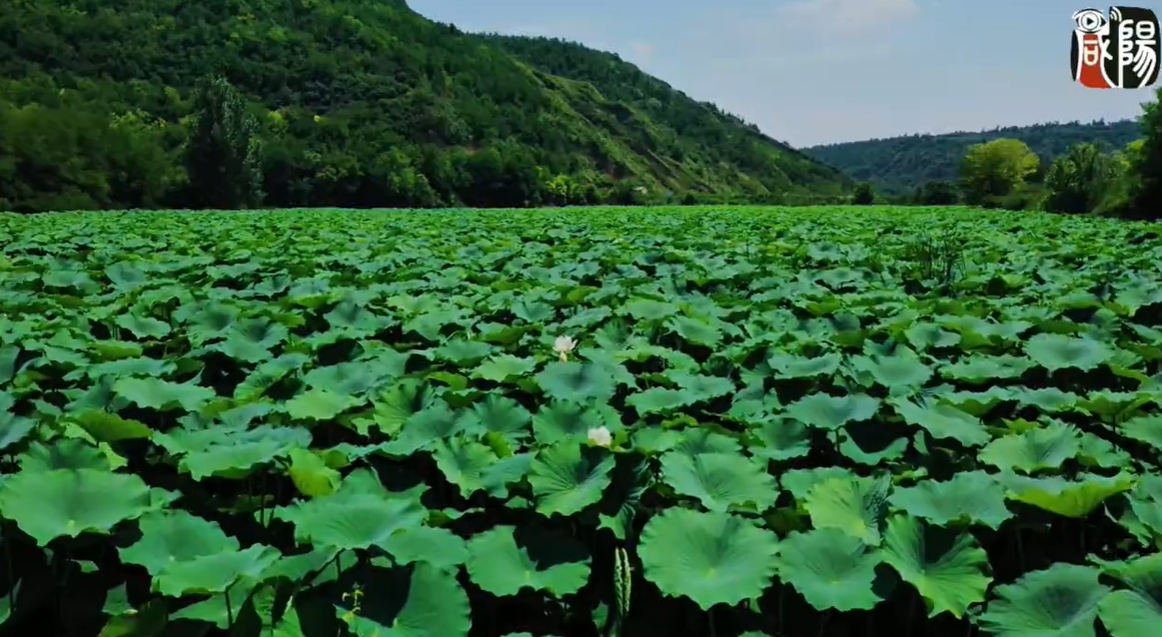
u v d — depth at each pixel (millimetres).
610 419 5797
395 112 96188
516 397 6750
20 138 55938
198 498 4902
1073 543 4523
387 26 123812
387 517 4039
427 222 29734
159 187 65375
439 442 5047
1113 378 7195
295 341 8102
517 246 17750
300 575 3664
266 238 19859
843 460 5582
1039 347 7430
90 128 61812
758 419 5930
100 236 20156
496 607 4156
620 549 3930
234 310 9227
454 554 4000
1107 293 10469
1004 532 4430
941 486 4469
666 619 4078
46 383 6949
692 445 5215
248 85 94688
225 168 67938
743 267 13367
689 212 44500
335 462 4988
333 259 14922
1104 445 5211
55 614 3975
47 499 4027
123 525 4172
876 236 21469
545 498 4457
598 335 8422
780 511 4395
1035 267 13391
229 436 5238
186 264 13906
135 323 8828
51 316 8945
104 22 92500
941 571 3881
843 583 3842
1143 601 3498
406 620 3613
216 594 3701
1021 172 81125
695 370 7371
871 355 7355
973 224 29000
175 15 100562
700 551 4027
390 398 5988
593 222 29484
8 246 17406
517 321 9773
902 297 10664
